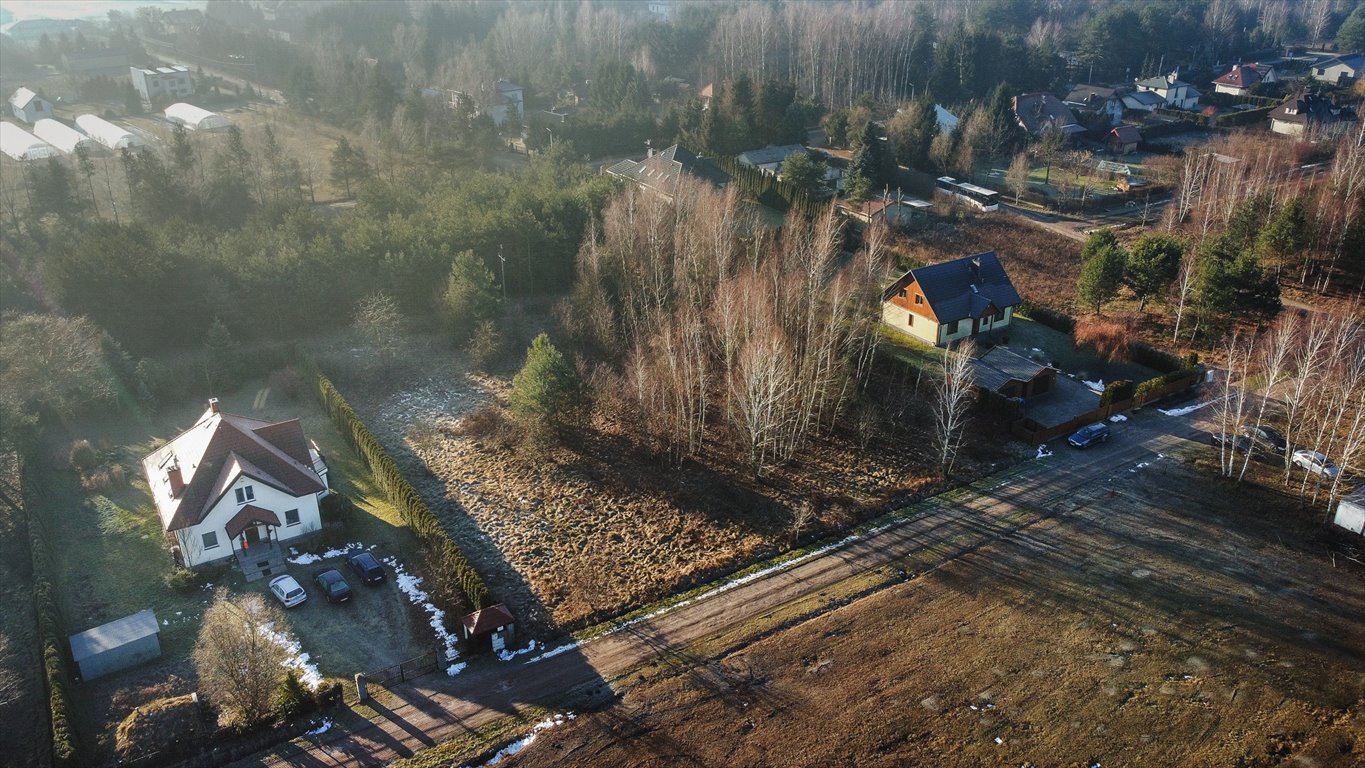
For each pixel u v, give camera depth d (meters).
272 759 41.66
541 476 63.91
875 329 76.62
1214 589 51.22
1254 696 43.91
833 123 139.62
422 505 56.78
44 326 68.50
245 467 54.94
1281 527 56.53
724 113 135.00
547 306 90.81
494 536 57.56
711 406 71.69
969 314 80.25
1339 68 180.12
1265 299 79.12
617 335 81.12
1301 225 89.25
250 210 104.81
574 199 97.19
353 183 120.06
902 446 66.81
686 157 107.31
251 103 176.00
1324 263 93.25
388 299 81.00
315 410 72.81
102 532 57.00
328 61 173.75
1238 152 124.06
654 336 73.94
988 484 62.03
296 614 50.44
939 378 73.94
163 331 79.44
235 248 84.62
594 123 135.50
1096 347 79.75
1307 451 62.69
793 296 74.69
